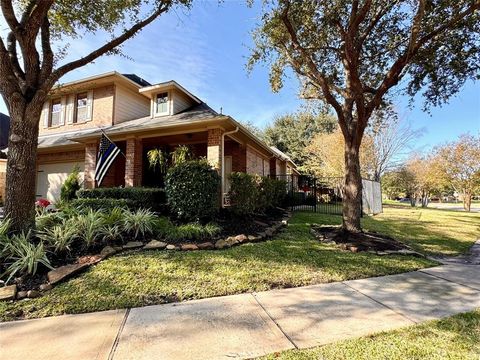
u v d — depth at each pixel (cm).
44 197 1368
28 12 539
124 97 1338
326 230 786
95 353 242
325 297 369
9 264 403
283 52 812
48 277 391
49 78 529
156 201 812
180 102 1152
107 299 350
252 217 840
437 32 632
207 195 701
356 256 557
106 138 862
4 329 285
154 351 244
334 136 2119
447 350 245
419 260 554
